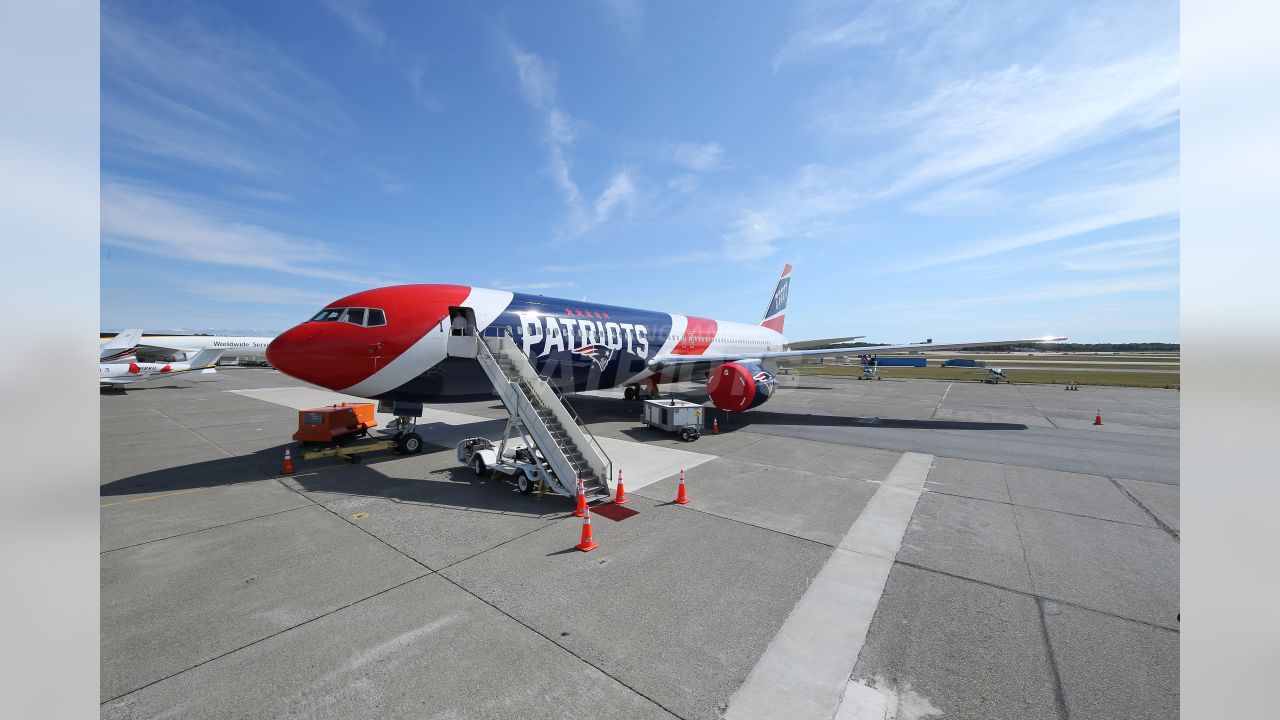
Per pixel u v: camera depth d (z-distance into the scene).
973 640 5.26
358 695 4.47
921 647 5.14
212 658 4.93
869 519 8.60
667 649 5.09
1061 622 5.58
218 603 5.89
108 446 14.26
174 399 26.59
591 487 9.56
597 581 6.41
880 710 4.32
